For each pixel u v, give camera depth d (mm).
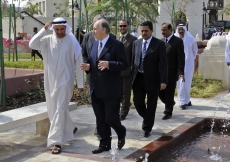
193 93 10219
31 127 6727
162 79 5840
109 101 5055
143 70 5949
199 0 20453
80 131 6391
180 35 8711
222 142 6281
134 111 7992
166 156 5512
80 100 8969
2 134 6258
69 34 5457
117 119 5133
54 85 5348
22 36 28016
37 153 5250
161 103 9023
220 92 10883
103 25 5078
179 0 18734
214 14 32781
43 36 5441
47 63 5422
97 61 5090
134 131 6340
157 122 7004
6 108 8000
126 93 7125
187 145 6105
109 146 5309
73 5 16016
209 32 27828
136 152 5156
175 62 7289
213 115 7652
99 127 5285
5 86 8516
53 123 5309
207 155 5574
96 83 5086
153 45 5926
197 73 12430
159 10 19000
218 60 11711
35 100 8906
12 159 4992
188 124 6762
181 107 8398
